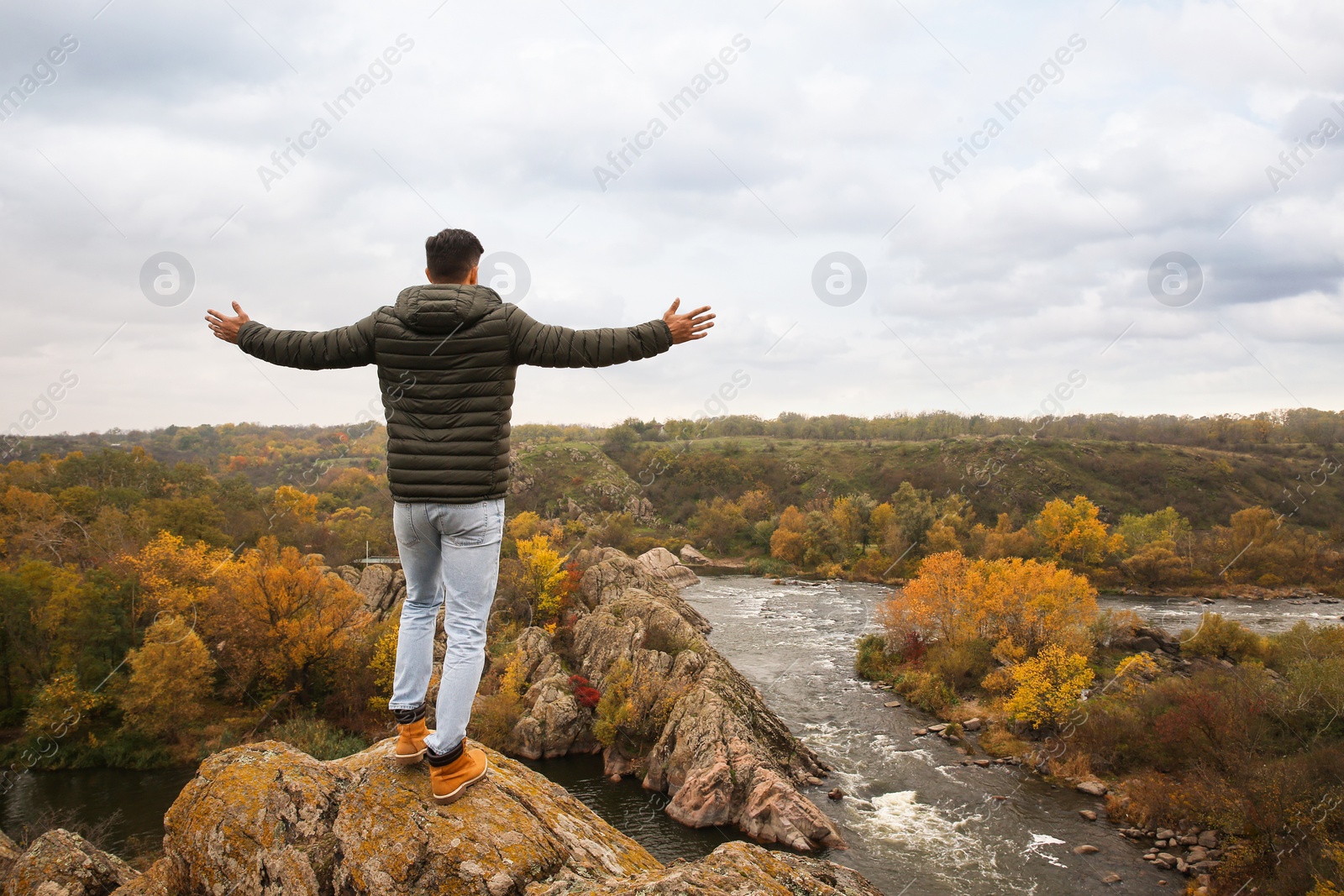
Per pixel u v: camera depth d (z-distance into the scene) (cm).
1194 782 3033
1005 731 3991
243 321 468
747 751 3356
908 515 9344
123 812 3234
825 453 13975
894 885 2589
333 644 4238
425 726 495
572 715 4019
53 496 6303
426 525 441
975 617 4975
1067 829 2981
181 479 7944
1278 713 3319
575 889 418
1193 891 2516
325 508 8694
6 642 4047
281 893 442
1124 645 5259
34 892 753
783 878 431
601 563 6094
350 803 475
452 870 432
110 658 4128
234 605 4234
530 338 419
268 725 3991
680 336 434
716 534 11088
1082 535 8331
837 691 4756
